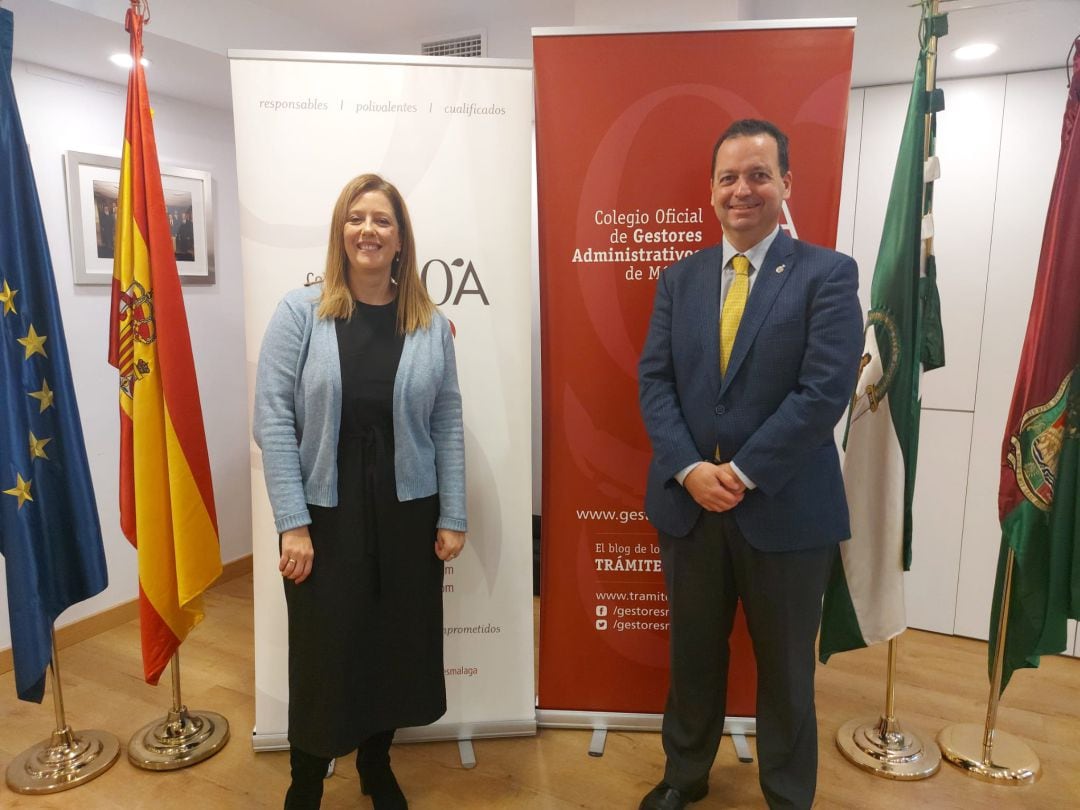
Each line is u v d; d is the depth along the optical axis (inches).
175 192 117.5
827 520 62.2
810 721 66.0
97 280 106.7
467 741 84.9
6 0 78.5
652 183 77.2
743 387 61.7
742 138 61.3
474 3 109.5
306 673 62.0
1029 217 102.1
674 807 70.9
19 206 74.0
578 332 80.4
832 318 58.9
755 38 73.7
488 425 80.0
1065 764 83.2
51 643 79.4
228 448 132.0
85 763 80.7
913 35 91.4
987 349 106.7
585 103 76.5
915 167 74.1
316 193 75.0
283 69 73.5
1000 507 77.2
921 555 114.6
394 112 74.7
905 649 110.0
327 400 60.3
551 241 79.2
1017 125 101.6
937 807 75.7
